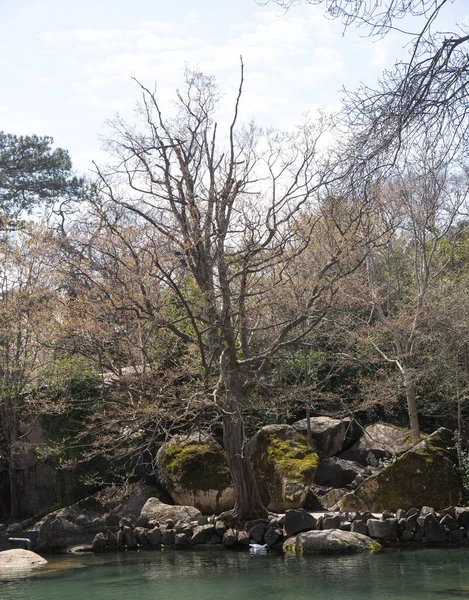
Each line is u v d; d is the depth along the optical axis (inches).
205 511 780.0
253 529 673.6
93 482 747.4
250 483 716.7
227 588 486.0
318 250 748.0
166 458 817.5
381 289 928.9
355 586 474.6
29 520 820.6
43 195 1263.5
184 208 676.1
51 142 1296.8
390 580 488.7
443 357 866.8
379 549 617.3
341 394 942.4
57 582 530.9
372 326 874.8
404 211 843.4
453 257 993.5
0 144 1259.8
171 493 801.6
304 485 775.1
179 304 773.9
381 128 209.5
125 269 677.9
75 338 683.4
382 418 1065.5
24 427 916.0
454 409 1015.6
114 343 709.9
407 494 732.0
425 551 600.1
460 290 885.8
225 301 676.1
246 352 737.6
